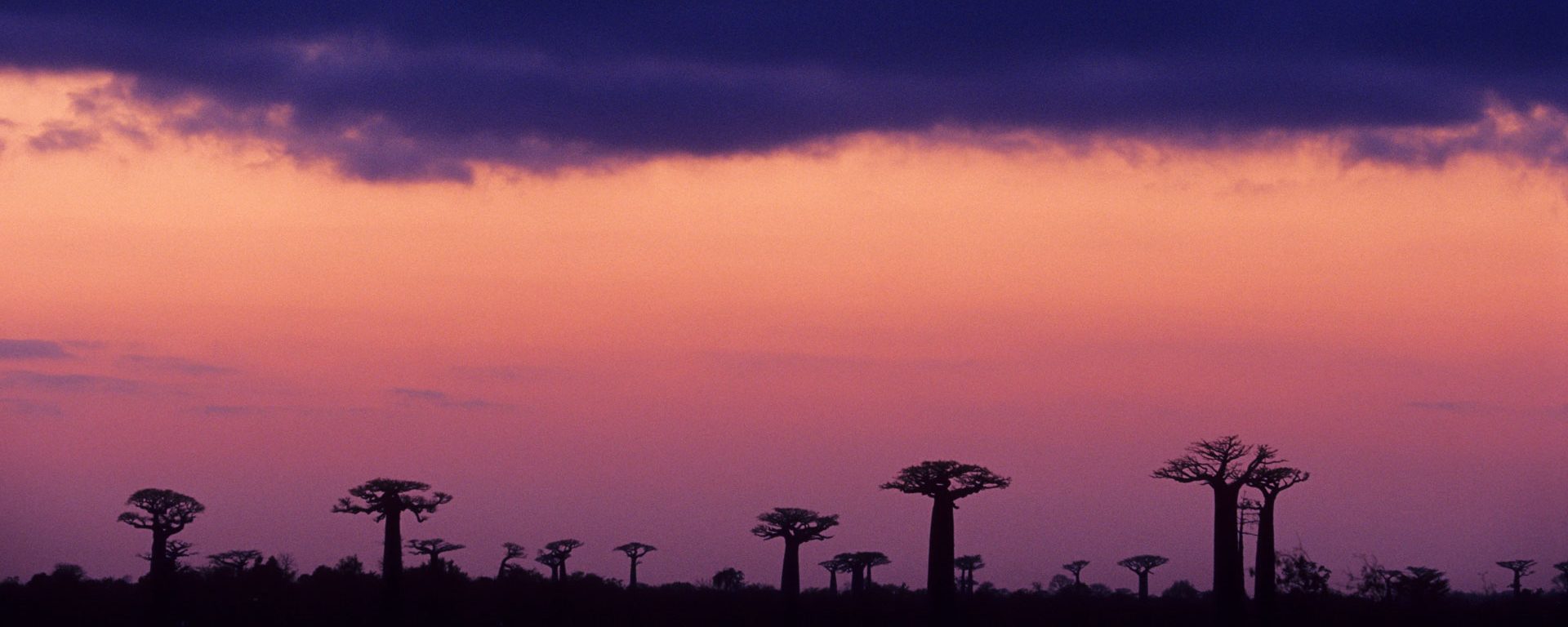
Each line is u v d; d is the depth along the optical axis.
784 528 105.50
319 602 99.31
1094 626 97.44
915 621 99.81
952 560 89.81
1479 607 92.44
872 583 143.25
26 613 93.94
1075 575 185.25
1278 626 75.06
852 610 107.06
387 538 96.12
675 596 114.75
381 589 100.75
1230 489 77.06
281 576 108.62
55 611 95.31
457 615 98.25
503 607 102.56
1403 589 81.00
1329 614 76.88
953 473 90.25
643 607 104.50
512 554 137.38
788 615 103.50
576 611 101.69
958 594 109.81
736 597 118.25
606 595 111.00
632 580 171.12
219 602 99.12
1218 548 76.81
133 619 94.31
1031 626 98.06
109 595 103.12
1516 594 117.38
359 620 94.31
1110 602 117.19
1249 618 75.38
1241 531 77.94
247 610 96.50
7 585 104.06
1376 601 79.69
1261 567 75.75
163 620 94.50
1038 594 139.38
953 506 90.06
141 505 99.69
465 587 108.81
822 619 103.50
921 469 90.62
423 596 101.38
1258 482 76.69
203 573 112.94
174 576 100.00
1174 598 143.12
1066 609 105.56
